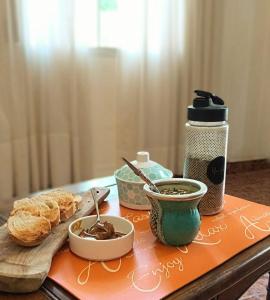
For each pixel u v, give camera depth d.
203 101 0.73
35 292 0.50
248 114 2.92
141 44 2.25
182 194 0.61
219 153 0.73
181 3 2.33
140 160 0.80
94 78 2.23
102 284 0.50
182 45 2.39
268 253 0.62
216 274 0.54
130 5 2.19
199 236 0.65
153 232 0.63
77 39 2.07
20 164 1.99
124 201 0.79
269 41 2.84
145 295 0.48
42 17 1.94
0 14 1.79
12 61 1.87
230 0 2.60
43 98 2.02
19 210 0.63
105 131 2.34
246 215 0.75
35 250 0.56
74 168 2.18
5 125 1.90
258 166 2.98
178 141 2.54
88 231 0.62
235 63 2.74
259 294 1.28
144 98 2.33
